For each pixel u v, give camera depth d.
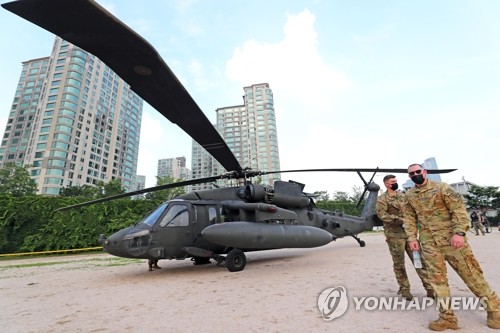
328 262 7.46
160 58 2.64
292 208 8.27
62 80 81.56
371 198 10.92
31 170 72.56
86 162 82.69
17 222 14.47
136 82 3.03
